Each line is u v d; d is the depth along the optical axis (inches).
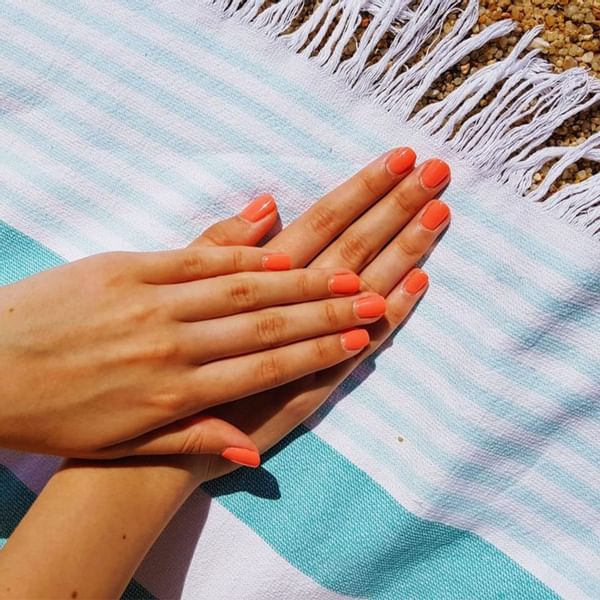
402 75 17.2
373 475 17.9
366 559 17.9
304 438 18.0
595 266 17.0
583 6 17.0
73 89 18.0
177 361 16.5
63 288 16.5
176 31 17.7
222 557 18.1
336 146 17.5
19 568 15.9
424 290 17.4
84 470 16.8
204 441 16.8
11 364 16.3
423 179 16.9
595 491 17.7
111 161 18.1
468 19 17.0
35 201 18.3
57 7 18.0
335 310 16.7
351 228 17.3
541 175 17.3
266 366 16.8
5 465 18.4
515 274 17.2
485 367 17.4
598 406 17.5
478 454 17.7
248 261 16.8
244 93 17.6
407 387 17.7
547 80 17.0
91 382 16.4
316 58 17.5
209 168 17.8
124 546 16.5
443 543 18.1
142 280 16.6
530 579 18.0
